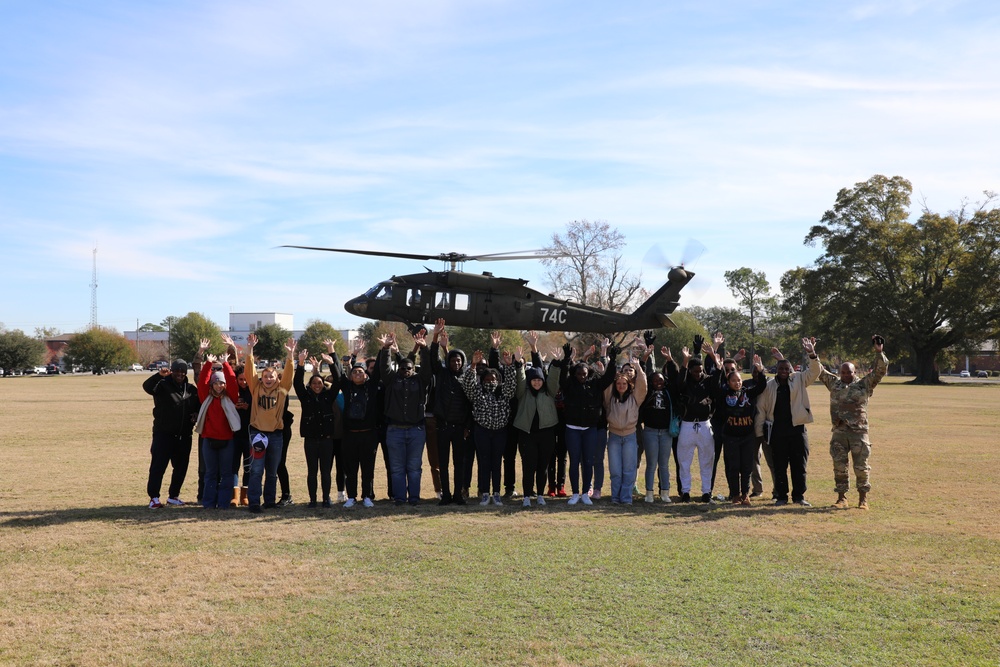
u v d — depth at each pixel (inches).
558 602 231.9
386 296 1022.4
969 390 1893.5
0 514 362.6
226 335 402.3
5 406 1162.0
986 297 2265.0
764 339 4493.1
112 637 203.9
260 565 272.5
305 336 3437.5
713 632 207.3
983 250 2310.5
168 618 218.1
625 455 405.1
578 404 402.0
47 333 6190.9
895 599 235.3
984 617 219.0
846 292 2400.3
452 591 242.8
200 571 264.4
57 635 205.5
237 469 406.6
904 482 462.3
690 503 406.6
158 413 385.4
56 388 1893.5
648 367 438.6
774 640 201.6
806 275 2534.5
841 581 253.4
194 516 362.0
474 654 192.1
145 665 186.2
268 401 381.7
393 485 398.6
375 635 205.0
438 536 317.4
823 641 201.2
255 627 211.0
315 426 388.2
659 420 408.5
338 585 249.0
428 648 196.1
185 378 394.3
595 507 391.5
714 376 415.5
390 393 394.6
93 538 312.0
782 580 254.5
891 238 2361.0
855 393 385.7
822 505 394.6
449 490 406.6
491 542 307.0
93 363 4062.5
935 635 205.5
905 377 3417.8
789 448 400.8
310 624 213.2
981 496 414.9
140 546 299.1
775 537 316.8
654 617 219.0
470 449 415.8
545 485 427.5
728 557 283.9
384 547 298.2
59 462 548.1
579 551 292.4
